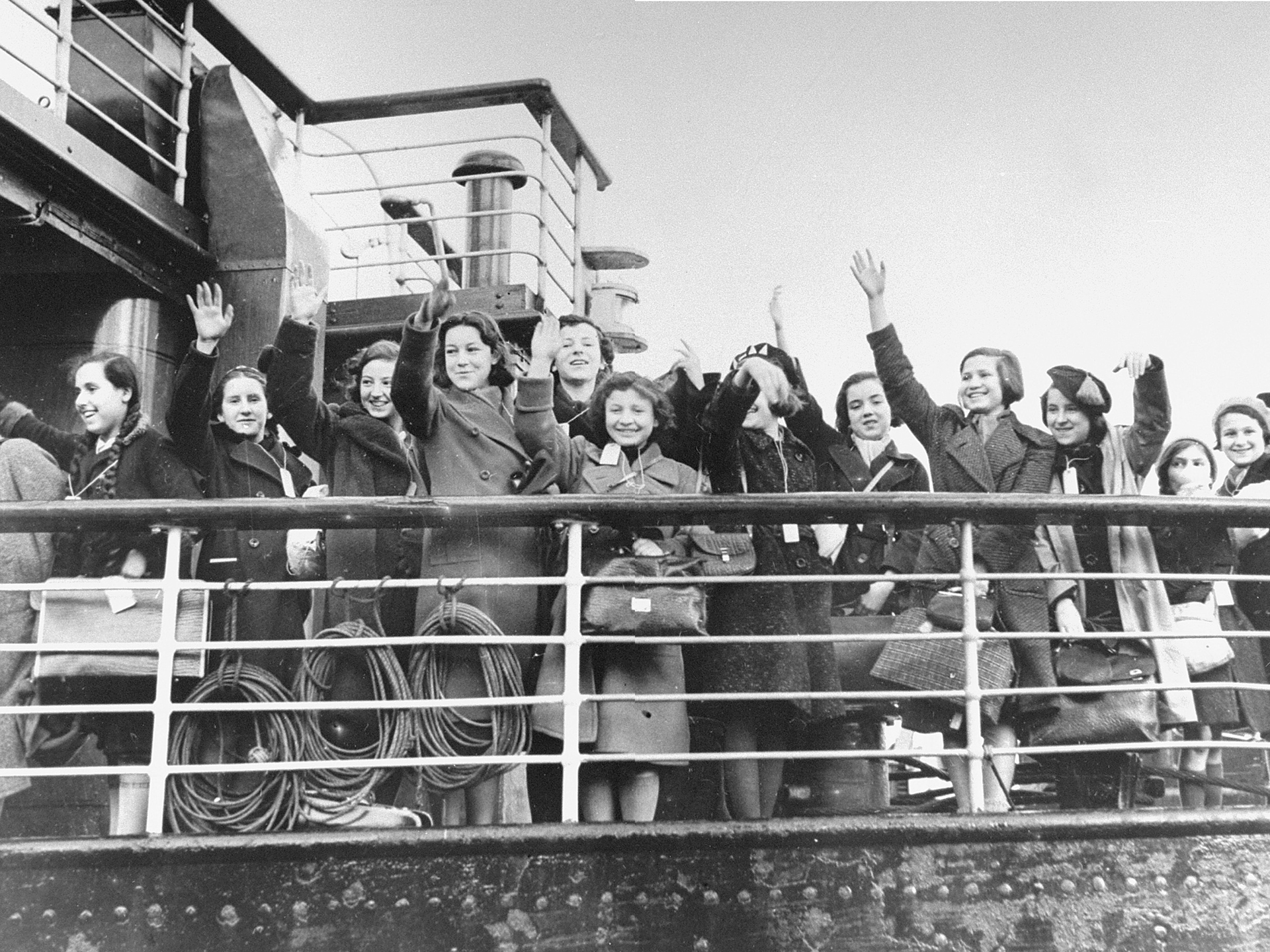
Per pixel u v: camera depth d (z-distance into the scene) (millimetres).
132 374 5328
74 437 5973
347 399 5945
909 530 5551
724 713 4875
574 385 6234
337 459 5457
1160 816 4234
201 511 4426
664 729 4574
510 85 7730
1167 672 5141
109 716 4723
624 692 4566
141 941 4066
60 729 4898
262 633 4918
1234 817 4250
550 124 7797
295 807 4402
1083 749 4434
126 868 4105
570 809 4254
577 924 4082
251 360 6926
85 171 6121
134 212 6465
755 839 4137
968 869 4176
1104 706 4902
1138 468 5488
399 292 8664
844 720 5344
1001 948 4121
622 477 4957
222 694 4570
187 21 7238
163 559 4957
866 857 4160
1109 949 4152
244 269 7016
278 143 7344
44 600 4531
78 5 7055
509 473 4887
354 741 4758
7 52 5941
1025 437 5414
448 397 4996
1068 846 4211
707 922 4094
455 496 4668
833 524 4938
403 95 7875
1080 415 5547
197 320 5129
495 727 4461
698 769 5332
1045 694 4906
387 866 4109
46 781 5637
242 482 5258
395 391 4668
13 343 6699
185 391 5055
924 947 4113
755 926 4098
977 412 5559
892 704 5371
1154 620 5160
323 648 4496
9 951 4059
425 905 4082
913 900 4145
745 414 4922
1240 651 5672
